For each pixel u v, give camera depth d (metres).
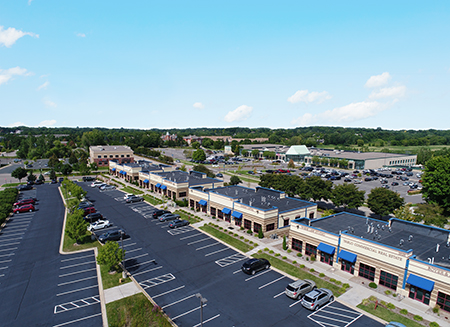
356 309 29.20
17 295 31.66
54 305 29.88
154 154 178.50
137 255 42.00
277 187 72.00
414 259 30.67
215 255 42.03
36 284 34.00
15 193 75.50
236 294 32.06
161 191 80.31
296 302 30.61
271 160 176.88
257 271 37.03
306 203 56.62
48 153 170.25
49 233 51.22
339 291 32.41
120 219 58.94
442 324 26.77
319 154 161.88
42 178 103.56
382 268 33.38
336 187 62.03
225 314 28.44
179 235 49.88
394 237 38.31
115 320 27.42
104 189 89.12
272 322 27.23
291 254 42.56
